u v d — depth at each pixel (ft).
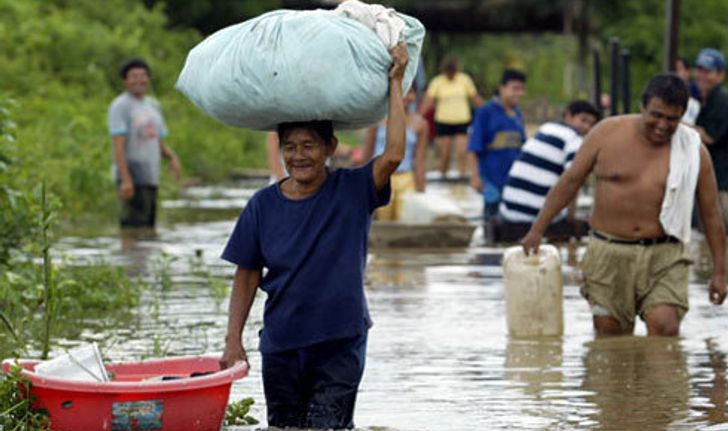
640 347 73.87
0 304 80.79
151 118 136.36
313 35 50.98
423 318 83.92
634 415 58.44
